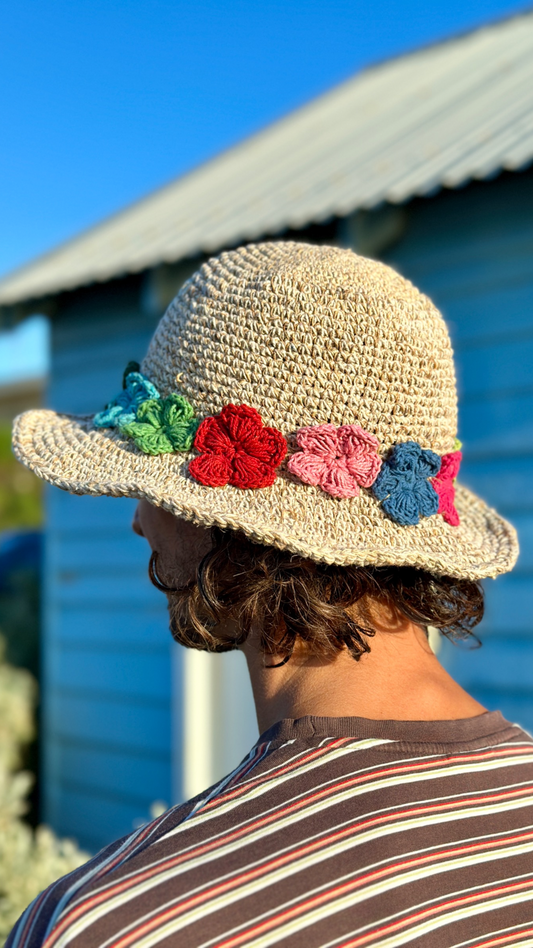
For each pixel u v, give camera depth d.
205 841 0.80
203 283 1.11
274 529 0.96
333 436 1.01
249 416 1.02
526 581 3.17
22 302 4.73
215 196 4.90
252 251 1.14
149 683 4.52
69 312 5.01
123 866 0.79
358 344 1.02
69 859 2.88
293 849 0.79
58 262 4.92
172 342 1.11
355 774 0.86
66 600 5.00
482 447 3.34
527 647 3.14
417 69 5.92
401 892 0.79
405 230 3.62
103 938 0.73
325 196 3.63
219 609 0.99
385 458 1.05
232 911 0.75
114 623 4.73
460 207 3.47
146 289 4.12
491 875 0.84
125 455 1.13
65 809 4.89
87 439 1.20
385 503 1.02
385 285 1.07
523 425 3.24
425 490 1.05
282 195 4.06
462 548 1.09
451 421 1.13
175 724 4.18
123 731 4.62
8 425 13.23
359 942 0.76
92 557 4.88
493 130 3.54
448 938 0.79
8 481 13.17
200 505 0.98
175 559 1.10
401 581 1.02
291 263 1.07
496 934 0.82
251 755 0.92
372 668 0.97
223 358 1.05
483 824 0.87
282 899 0.76
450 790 0.88
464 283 3.45
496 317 3.35
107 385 4.80
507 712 3.16
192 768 3.99
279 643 0.98
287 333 1.02
